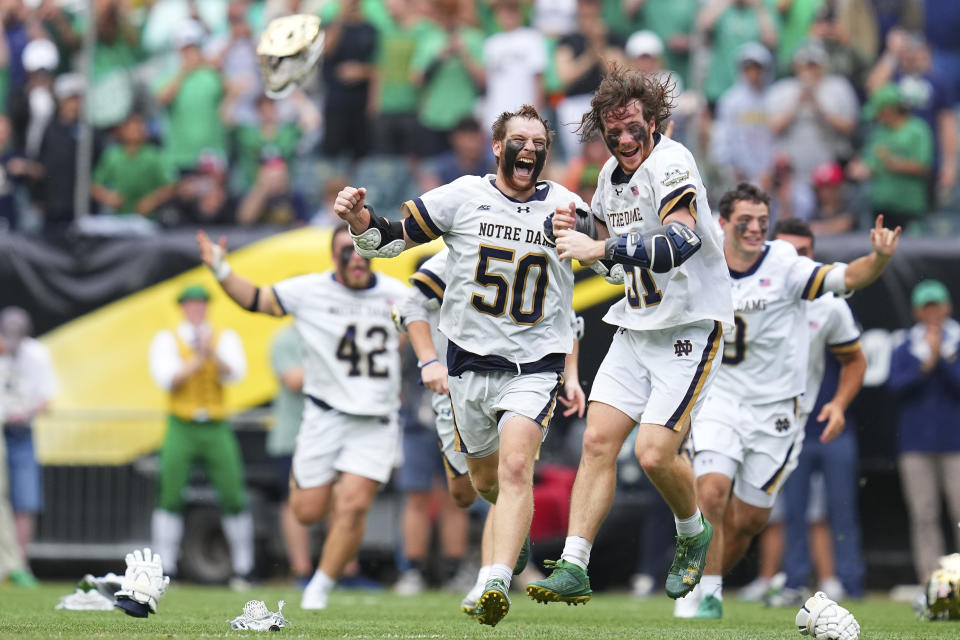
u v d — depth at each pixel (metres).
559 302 20.30
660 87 19.70
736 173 44.62
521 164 19.89
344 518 28.30
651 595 37.56
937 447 37.59
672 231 18.42
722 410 26.67
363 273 28.64
